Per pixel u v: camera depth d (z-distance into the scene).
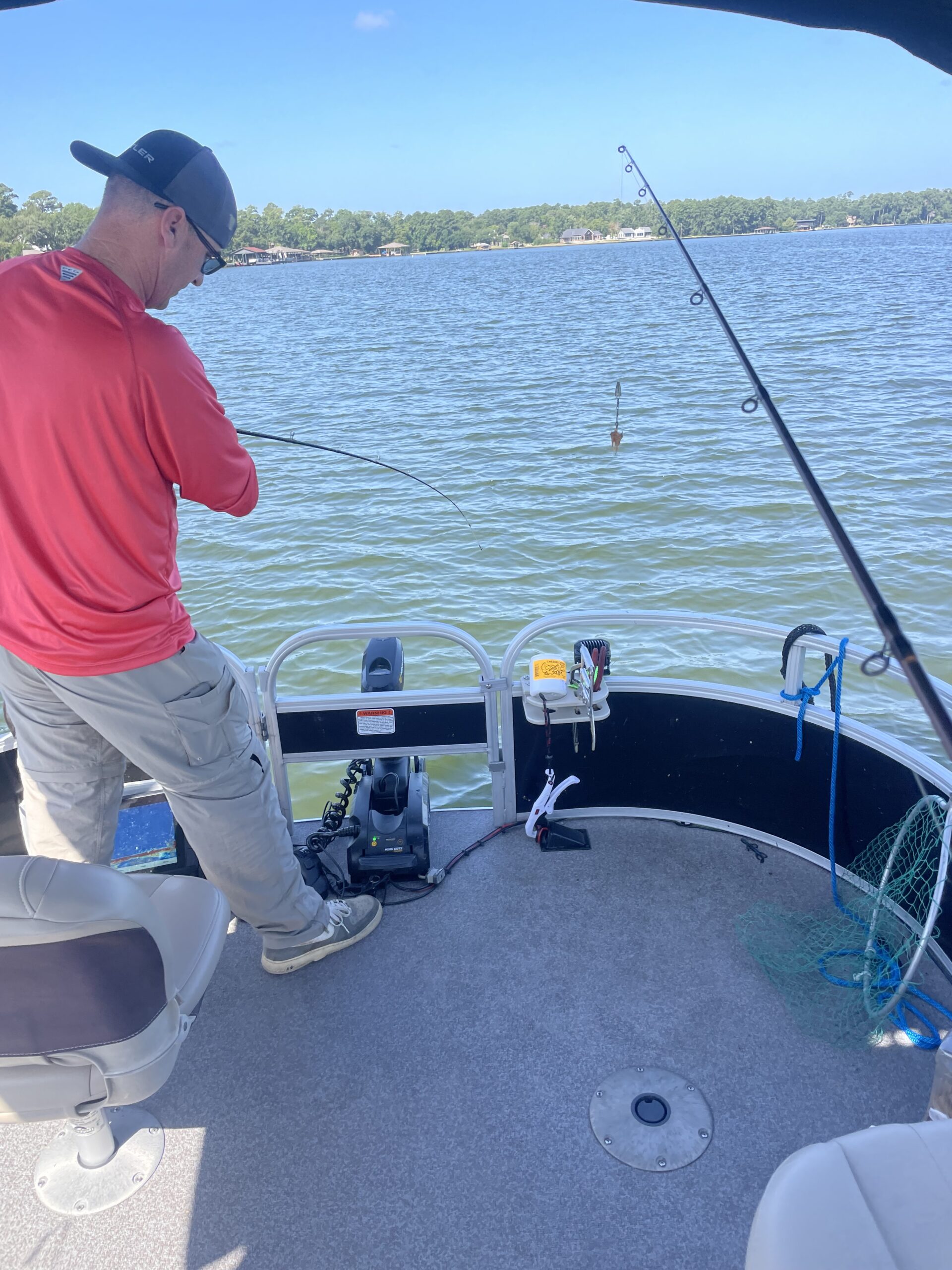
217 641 8.13
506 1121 2.04
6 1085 1.54
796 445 1.35
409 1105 2.10
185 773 1.99
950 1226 1.13
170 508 1.82
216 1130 2.05
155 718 1.89
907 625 7.86
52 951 1.40
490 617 8.34
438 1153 1.98
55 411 1.59
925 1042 2.20
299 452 15.02
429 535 10.35
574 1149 1.98
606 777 3.04
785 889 2.76
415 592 8.91
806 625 2.65
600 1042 2.25
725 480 11.82
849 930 2.57
